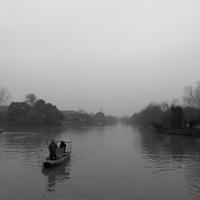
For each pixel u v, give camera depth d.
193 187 23.88
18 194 21.66
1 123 135.38
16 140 66.25
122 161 36.94
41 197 20.94
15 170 30.27
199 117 93.06
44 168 31.31
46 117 146.88
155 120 122.62
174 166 33.44
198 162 36.41
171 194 21.84
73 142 66.00
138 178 27.09
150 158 39.81
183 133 93.25
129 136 90.19
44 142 61.34
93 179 26.53
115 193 21.98
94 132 115.94
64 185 24.22
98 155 42.72
